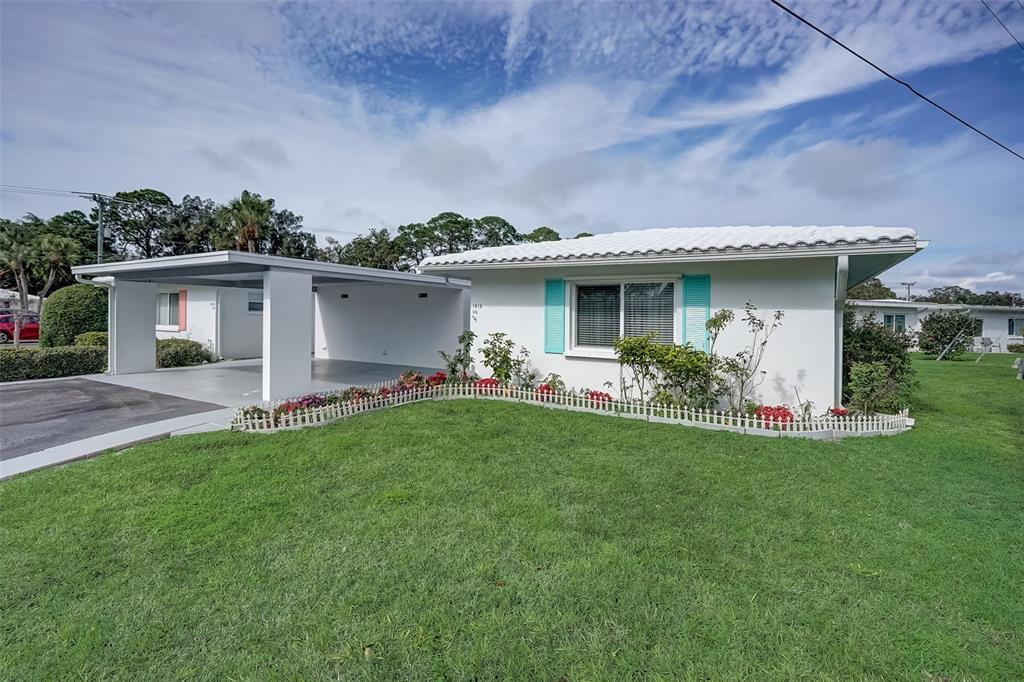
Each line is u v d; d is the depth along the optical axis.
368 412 8.48
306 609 3.04
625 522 4.20
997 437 7.36
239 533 4.01
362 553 3.68
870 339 10.01
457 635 2.80
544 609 3.02
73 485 5.05
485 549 3.74
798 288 7.78
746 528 4.09
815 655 2.62
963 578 3.36
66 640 2.78
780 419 7.07
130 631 2.86
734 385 8.26
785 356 7.89
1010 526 4.18
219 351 18.06
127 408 9.02
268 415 7.34
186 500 4.66
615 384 9.33
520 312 10.37
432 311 16.16
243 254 8.80
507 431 7.18
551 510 4.43
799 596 3.14
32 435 7.09
